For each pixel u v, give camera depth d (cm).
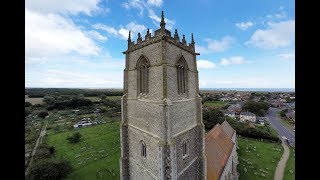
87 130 11450
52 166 4991
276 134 9619
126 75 2738
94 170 5628
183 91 2475
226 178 3872
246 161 5844
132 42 2625
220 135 5009
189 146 2495
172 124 2120
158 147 2039
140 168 2475
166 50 2091
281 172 5134
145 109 2347
